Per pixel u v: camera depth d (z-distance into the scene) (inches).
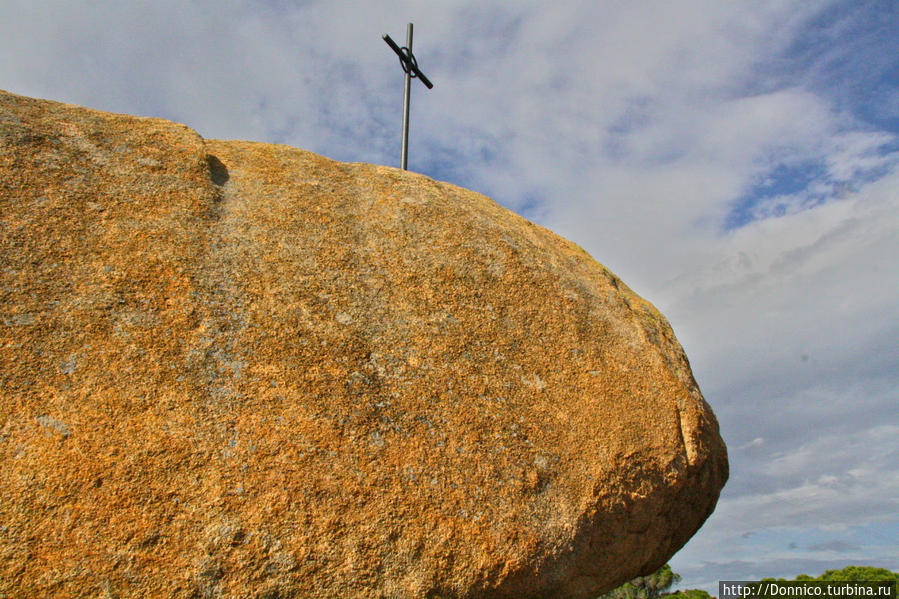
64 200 132.5
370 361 137.9
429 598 117.7
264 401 121.1
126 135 156.9
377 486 120.7
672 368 178.4
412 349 144.8
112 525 99.5
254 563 105.9
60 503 98.3
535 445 142.7
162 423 110.7
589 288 189.2
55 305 116.2
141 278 126.8
